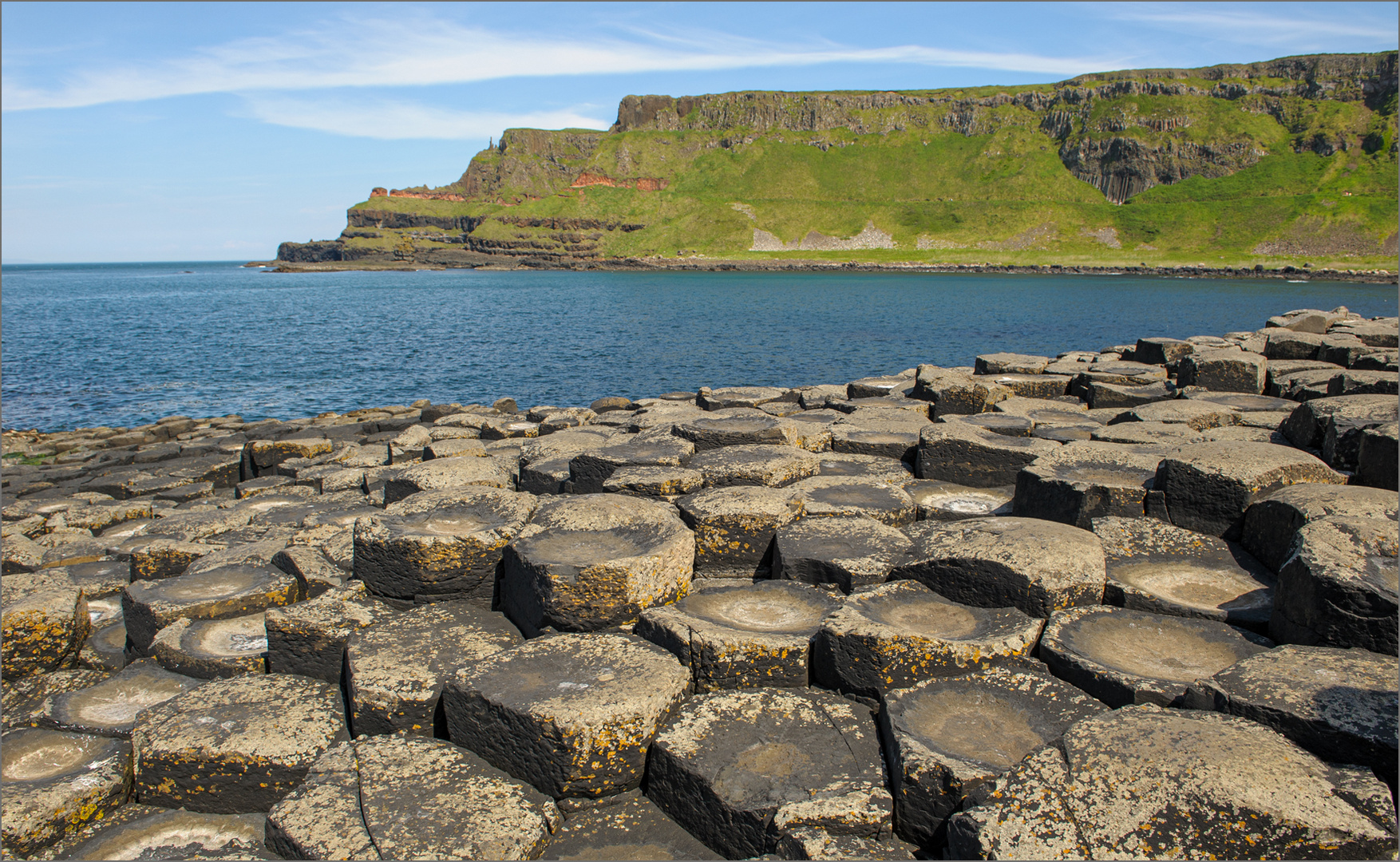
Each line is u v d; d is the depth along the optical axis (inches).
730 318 2449.6
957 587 200.2
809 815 142.9
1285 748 137.8
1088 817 129.6
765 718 169.3
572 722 157.5
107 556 339.6
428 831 148.8
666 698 169.5
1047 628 182.5
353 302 3462.1
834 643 176.4
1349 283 4308.6
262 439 634.2
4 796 168.4
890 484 283.4
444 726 181.8
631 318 2454.5
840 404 446.3
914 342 1788.9
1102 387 444.1
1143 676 163.8
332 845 147.0
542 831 152.9
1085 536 209.5
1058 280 4810.5
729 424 333.7
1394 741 135.9
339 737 183.3
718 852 150.9
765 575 234.1
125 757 184.1
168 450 658.2
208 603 236.7
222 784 176.1
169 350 1754.4
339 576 249.0
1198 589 202.4
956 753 148.7
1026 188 7618.1
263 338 1985.7
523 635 205.9
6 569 330.6
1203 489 225.8
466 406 781.9
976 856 128.6
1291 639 178.1
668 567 207.8
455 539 219.3
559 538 219.1
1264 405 384.5
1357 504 197.0
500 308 2974.9
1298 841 124.3
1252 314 2442.2
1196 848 126.3
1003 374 535.5
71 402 1166.3
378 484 391.9
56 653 240.8
